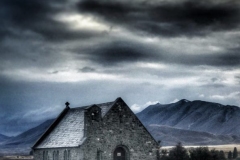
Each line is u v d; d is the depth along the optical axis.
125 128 73.88
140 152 74.44
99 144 71.69
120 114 73.81
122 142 73.25
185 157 116.00
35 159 85.88
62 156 76.81
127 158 73.62
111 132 72.75
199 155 116.25
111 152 72.31
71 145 73.31
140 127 75.00
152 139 75.62
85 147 70.62
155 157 75.31
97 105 76.50
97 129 71.94
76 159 72.00
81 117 79.56
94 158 71.06
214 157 119.88
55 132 84.06
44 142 84.19
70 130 79.12
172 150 117.81
